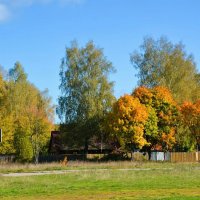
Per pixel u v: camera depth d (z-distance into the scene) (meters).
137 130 82.94
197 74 99.56
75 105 87.00
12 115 86.81
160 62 91.50
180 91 91.31
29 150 83.44
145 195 30.22
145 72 91.38
